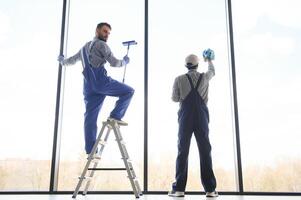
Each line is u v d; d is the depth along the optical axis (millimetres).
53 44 3604
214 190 2797
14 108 3393
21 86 3457
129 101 2904
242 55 3555
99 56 2900
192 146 3254
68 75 3559
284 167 3230
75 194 2648
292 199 2732
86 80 2941
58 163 3312
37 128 3355
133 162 3270
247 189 3193
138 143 3320
